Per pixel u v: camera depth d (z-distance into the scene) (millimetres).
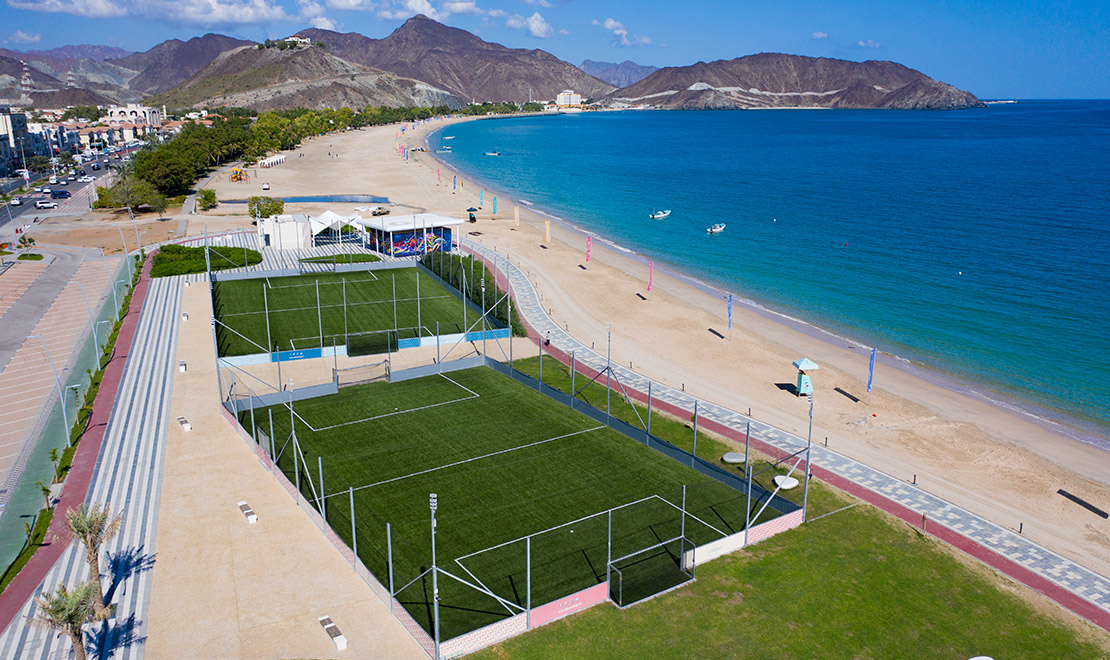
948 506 54781
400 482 56125
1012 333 96438
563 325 96062
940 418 70812
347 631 40281
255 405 70312
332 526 50094
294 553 47406
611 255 141125
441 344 87938
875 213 182750
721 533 49531
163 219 162500
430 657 38344
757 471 58781
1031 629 41531
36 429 66750
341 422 66938
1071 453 64562
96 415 68562
